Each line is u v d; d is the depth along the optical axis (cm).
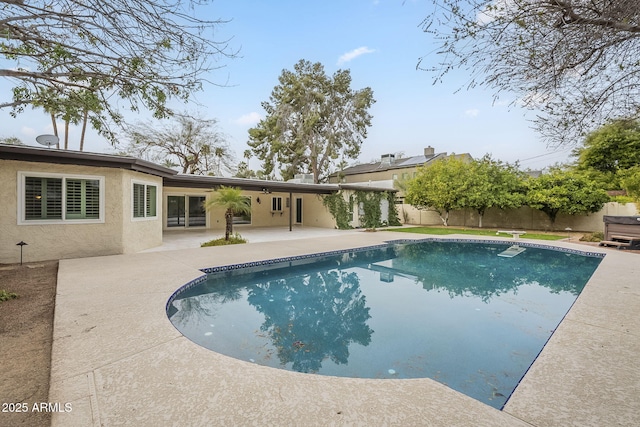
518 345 372
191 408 207
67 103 478
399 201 2398
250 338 393
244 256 837
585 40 229
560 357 280
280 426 189
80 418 196
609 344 307
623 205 1443
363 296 584
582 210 1447
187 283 549
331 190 1717
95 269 654
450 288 642
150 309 409
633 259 805
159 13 354
